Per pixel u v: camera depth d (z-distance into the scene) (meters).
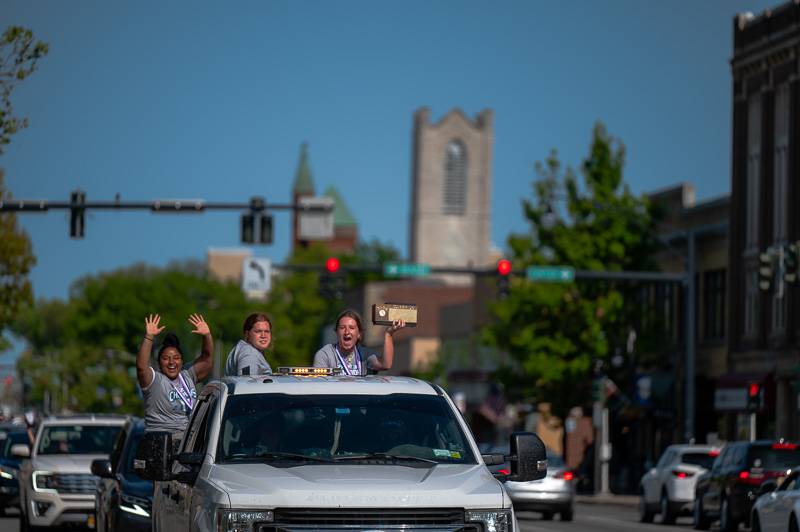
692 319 106.94
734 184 127.00
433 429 24.92
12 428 89.19
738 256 126.12
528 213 131.62
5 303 115.75
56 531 60.94
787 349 115.81
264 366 31.58
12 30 56.06
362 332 31.62
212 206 79.94
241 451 24.33
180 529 25.23
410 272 101.56
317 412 24.92
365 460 24.08
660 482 83.69
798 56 117.31
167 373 34.00
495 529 22.77
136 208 78.25
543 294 128.38
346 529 22.34
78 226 76.81
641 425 145.75
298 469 23.44
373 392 25.48
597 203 130.75
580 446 180.62
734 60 127.50
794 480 57.28
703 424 132.62
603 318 130.00
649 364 135.75
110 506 42.22
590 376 132.38
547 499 83.25
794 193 116.38
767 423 118.06
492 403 185.88
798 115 116.88
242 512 22.34
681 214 139.62
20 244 115.00
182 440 27.70
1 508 77.81
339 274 101.69
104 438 60.78
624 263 131.88
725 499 72.19
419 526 22.52
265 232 80.31
